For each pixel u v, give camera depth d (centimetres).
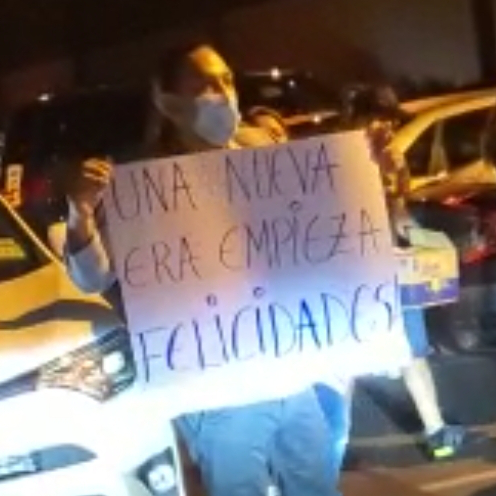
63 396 290
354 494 391
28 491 287
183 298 273
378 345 281
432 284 389
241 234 275
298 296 277
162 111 274
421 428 439
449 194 518
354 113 405
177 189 271
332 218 278
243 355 276
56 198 414
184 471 323
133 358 284
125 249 270
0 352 292
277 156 275
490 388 470
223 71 271
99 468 290
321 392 291
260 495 276
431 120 558
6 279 318
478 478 396
